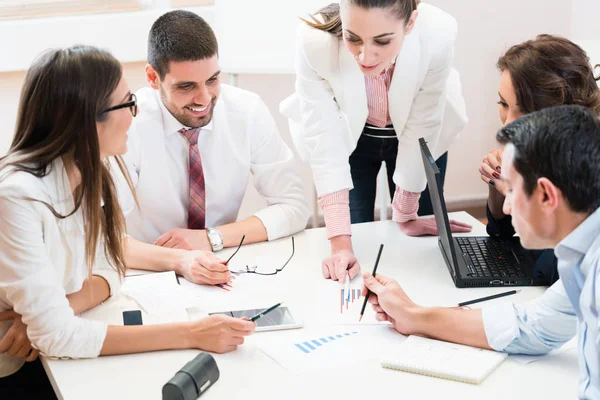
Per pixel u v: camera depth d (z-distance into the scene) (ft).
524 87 5.26
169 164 6.64
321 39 5.92
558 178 3.35
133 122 6.45
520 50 5.38
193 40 5.76
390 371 4.20
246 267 5.83
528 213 3.52
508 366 4.24
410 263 5.83
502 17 11.20
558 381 4.07
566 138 3.34
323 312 5.00
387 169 7.66
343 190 6.20
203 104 6.05
